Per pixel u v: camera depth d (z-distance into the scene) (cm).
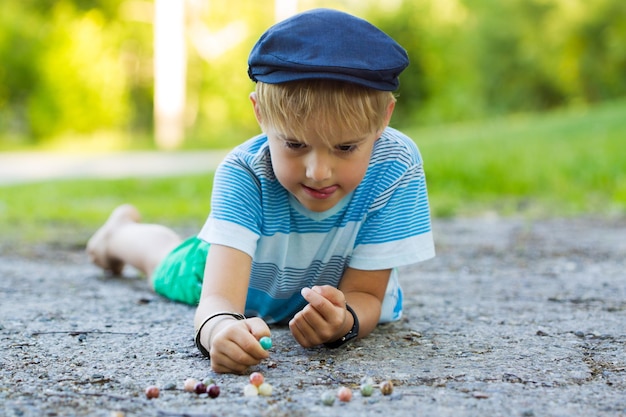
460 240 328
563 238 332
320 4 1608
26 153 1178
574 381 144
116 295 213
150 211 455
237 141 1516
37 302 204
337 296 155
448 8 1661
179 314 191
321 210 155
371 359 155
